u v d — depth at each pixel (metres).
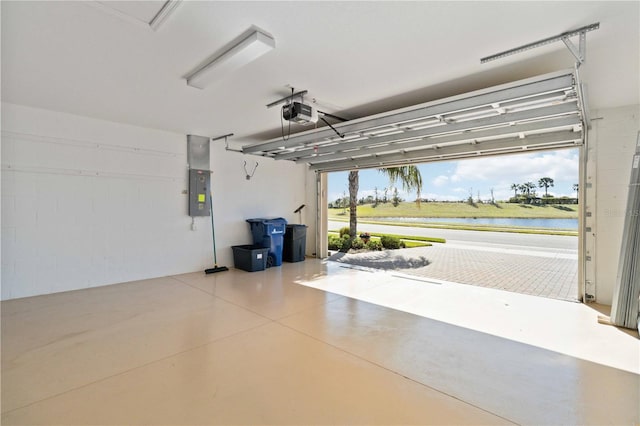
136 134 5.01
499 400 2.01
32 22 2.14
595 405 1.95
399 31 2.23
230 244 6.29
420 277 5.58
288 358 2.55
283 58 2.65
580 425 1.77
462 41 2.37
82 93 3.55
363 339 2.94
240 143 6.36
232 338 2.93
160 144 5.29
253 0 1.88
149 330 3.10
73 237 4.43
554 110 3.04
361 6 1.94
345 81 3.16
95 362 2.45
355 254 8.48
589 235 3.99
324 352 2.67
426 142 4.60
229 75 3.02
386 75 2.99
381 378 2.26
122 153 4.86
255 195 6.71
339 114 4.30
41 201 4.17
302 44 2.42
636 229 3.16
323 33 2.26
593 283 4.00
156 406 1.91
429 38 2.32
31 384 2.13
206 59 2.71
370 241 9.93
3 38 2.37
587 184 3.95
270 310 3.74
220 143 6.12
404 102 3.81
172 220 5.46
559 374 2.32
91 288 4.56
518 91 2.70
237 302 4.04
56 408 1.88
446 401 1.99
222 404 1.94
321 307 3.87
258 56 2.47
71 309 3.67
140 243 5.09
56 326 3.17
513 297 4.33
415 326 3.26
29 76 3.09
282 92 3.48
